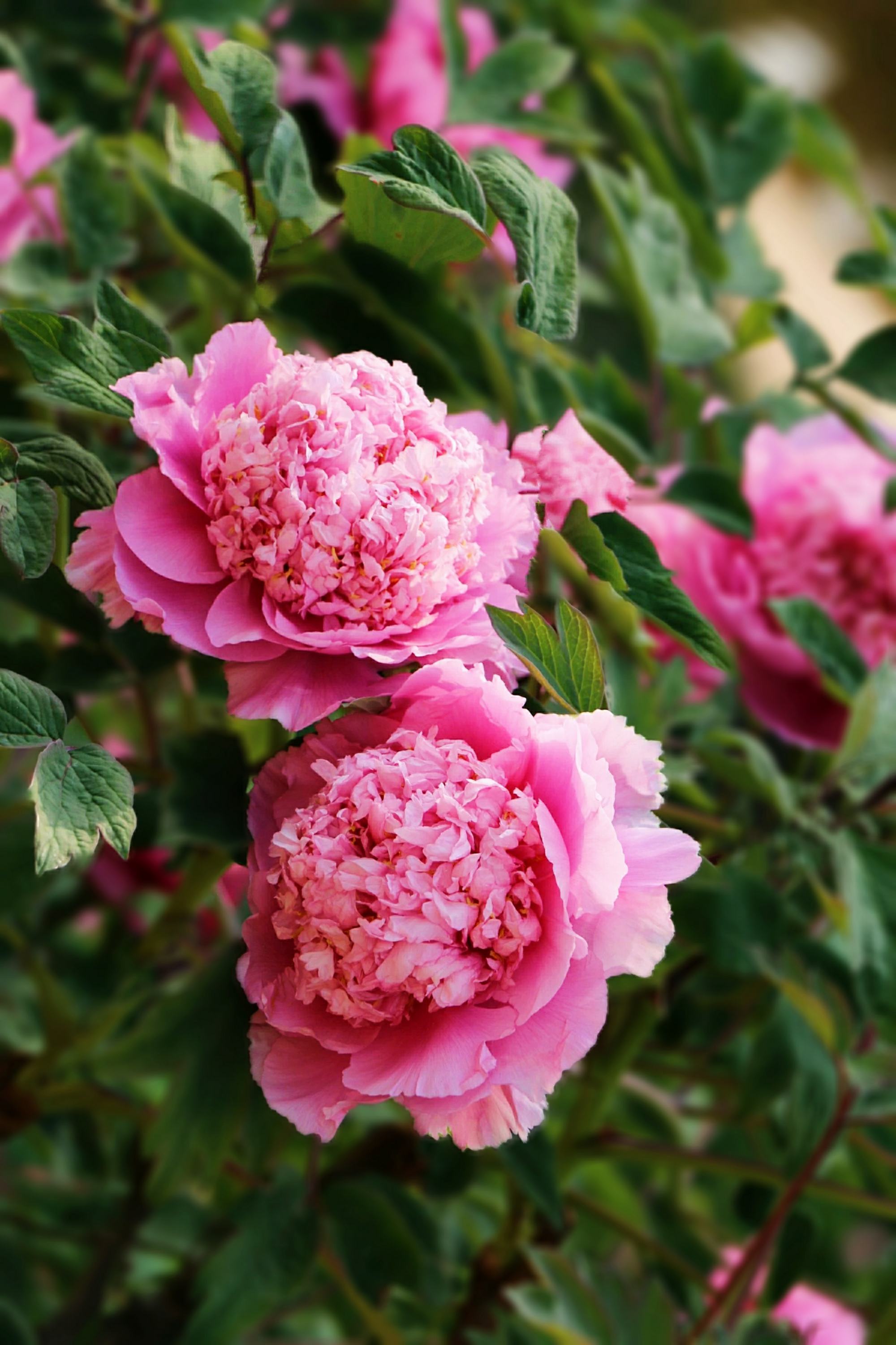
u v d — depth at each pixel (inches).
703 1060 70.4
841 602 59.5
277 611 44.8
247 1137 55.4
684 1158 60.3
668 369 64.8
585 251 83.8
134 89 66.5
